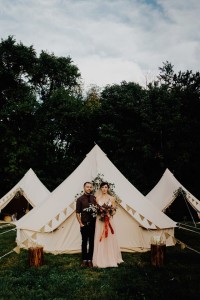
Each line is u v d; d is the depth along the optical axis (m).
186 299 4.14
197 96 24.69
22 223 7.77
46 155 24.67
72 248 7.12
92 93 30.50
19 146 22.98
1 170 22.61
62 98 26.06
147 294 4.34
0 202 14.07
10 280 5.05
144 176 23.42
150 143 23.77
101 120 25.55
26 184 14.27
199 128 22.64
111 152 25.22
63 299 4.22
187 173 23.06
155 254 5.88
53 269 5.69
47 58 27.09
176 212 16.34
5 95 24.64
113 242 6.04
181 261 6.12
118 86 26.36
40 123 25.20
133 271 5.45
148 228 7.25
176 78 27.25
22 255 6.90
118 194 7.39
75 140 26.31
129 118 24.22
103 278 5.12
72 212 7.16
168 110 23.08
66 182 7.96
